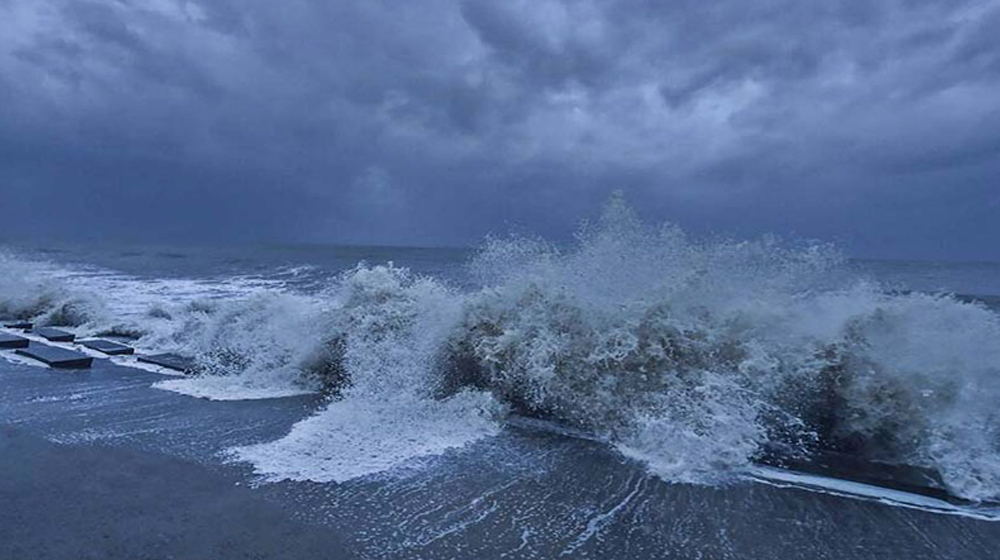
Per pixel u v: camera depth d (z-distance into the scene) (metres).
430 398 4.81
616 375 4.55
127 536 2.57
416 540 2.62
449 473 3.45
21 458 3.53
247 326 6.49
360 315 5.72
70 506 2.87
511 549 2.57
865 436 4.00
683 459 3.71
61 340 7.59
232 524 2.72
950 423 3.79
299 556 2.44
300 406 4.76
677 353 4.58
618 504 3.08
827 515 3.03
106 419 4.34
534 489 3.24
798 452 3.93
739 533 2.80
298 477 3.31
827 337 4.35
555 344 4.80
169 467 3.42
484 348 4.99
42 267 20.06
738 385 4.25
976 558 2.63
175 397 4.98
